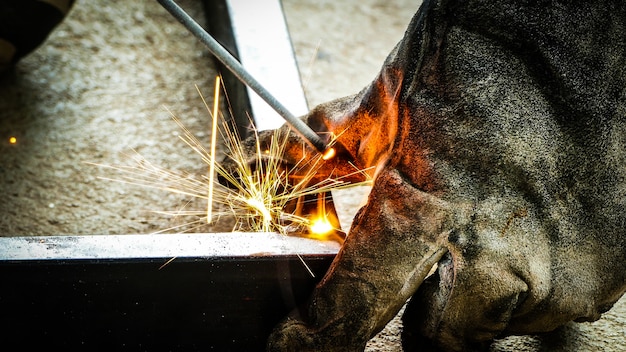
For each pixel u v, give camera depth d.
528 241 2.09
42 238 2.28
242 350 2.37
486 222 2.06
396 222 2.09
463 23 2.08
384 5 4.42
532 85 2.08
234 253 2.25
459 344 2.25
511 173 2.07
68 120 3.39
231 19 3.38
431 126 2.09
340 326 2.15
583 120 2.10
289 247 2.29
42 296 2.22
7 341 2.27
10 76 3.55
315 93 3.70
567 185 2.14
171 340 2.33
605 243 2.20
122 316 2.27
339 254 2.17
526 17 2.06
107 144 3.30
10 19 3.23
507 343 2.48
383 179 2.13
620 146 2.15
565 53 2.07
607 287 2.25
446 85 2.08
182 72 3.70
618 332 2.55
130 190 3.10
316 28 4.16
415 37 2.12
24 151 3.23
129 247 2.25
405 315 2.35
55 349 2.29
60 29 3.85
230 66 2.32
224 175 2.62
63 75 3.61
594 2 2.07
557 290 2.15
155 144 3.32
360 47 4.07
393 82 2.18
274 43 3.28
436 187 2.07
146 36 3.88
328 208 2.54
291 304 2.31
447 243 2.06
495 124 2.05
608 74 2.10
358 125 2.33
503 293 2.06
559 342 2.50
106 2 4.05
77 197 3.06
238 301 2.29
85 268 2.19
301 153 2.54
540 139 2.08
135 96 3.54
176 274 2.23
